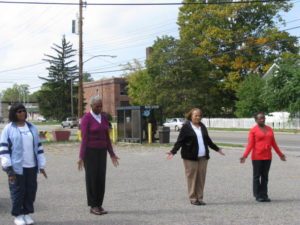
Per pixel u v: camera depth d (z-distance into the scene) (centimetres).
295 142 3131
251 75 5956
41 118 13225
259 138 1002
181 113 6375
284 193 1102
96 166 902
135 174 1514
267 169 1006
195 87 6384
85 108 10644
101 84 10700
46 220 856
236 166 1672
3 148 779
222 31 6500
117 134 3359
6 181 1388
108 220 849
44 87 10700
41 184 1311
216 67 6788
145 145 2956
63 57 10344
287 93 4778
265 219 834
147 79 7075
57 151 2602
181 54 6362
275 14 6638
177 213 898
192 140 975
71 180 1391
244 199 1032
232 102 7100
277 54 6594
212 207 950
